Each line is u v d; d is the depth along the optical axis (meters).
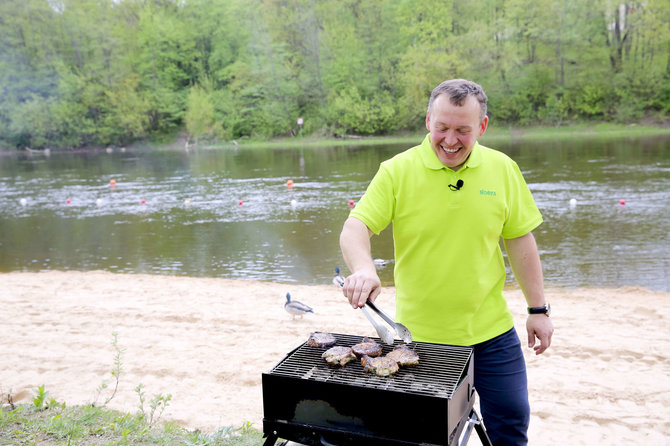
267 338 5.64
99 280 8.86
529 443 3.43
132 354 5.20
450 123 2.00
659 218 12.25
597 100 53.44
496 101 54.84
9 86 59.09
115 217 15.93
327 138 56.53
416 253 2.23
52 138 59.47
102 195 20.66
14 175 30.47
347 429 1.70
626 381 4.32
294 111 58.91
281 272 9.51
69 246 12.41
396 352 1.86
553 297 7.09
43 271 10.03
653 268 8.59
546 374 4.51
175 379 4.61
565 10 54.91
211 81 63.31
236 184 22.28
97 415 3.36
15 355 5.19
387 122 56.69
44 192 22.14
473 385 2.13
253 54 60.25
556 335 5.48
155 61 63.59
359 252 2.07
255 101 60.34
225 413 3.92
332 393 1.70
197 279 8.84
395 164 2.21
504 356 2.27
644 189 16.22
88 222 15.34
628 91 52.62
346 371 1.82
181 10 67.56
